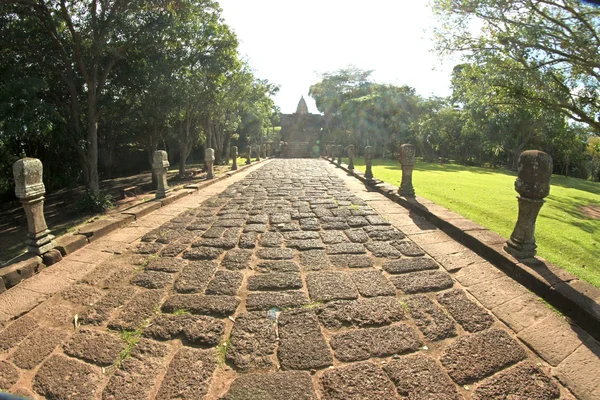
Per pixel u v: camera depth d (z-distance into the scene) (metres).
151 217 6.06
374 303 2.89
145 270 3.64
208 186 10.08
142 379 2.07
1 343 2.44
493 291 3.07
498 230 4.80
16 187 3.62
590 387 1.94
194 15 11.70
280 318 2.68
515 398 1.89
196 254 4.09
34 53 8.90
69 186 14.01
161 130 14.09
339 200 7.46
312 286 3.21
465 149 28.56
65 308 2.89
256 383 2.02
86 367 2.18
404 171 7.13
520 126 21.41
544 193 3.27
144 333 2.52
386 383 2.00
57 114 8.61
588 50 8.10
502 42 9.21
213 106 16.42
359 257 3.95
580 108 10.12
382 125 27.81
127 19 9.55
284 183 10.62
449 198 7.36
